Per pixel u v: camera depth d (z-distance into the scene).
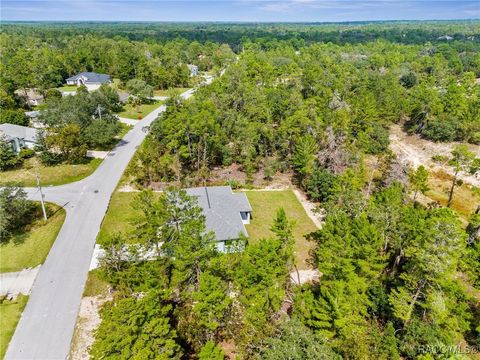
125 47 146.88
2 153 51.06
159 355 19.72
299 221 43.59
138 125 76.38
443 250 25.72
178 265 27.00
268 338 21.78
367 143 61.25
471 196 52.59
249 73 92.56
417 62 132.38
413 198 50.75
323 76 88.00
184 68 116.69
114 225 40.91
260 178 53.97
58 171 52.84
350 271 26.80
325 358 20.67
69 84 111.94
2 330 27.47
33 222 40.53
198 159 53.09
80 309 29.80
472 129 65.50
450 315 27.16
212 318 24.36
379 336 25.94
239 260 27.86
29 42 155.25
